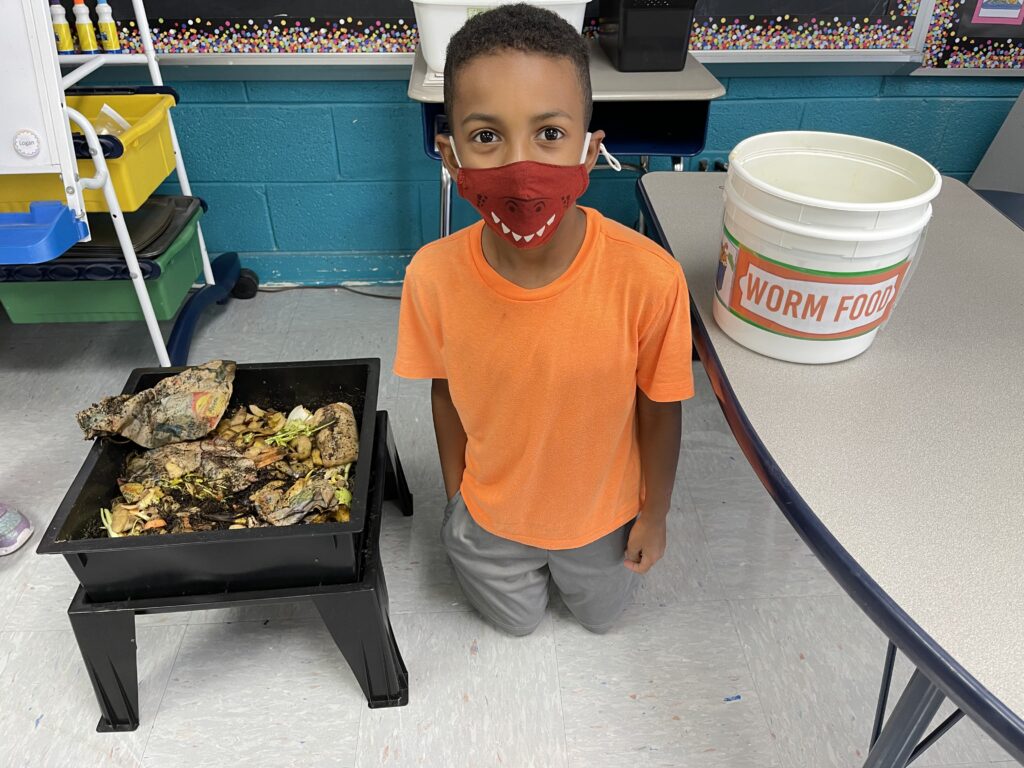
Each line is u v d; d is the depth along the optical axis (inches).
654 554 46.5
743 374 36.7
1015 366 37.3
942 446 32.3
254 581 44.6
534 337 34.4
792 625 55.4
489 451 40.5
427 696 51.0
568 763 47.3
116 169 64.2
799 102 86.4
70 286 72.7
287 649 54.1
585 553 45.7
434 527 63.6
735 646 54.0
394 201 92.0
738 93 85.6
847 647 53.8
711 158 90.6
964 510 29.2
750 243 35.1
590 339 34.4
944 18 79.9
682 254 47.5
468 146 29.2
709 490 66.8
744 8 78.8
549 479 40.7
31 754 47.9
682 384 36.9
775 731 48.8
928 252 47.8
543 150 28.9
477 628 55.4
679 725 49.2
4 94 55.6
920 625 24.8
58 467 68.9
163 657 53.6
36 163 57.7
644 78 69.9
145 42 73.8
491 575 48.4
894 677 51.8
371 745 48.3
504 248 32.7
